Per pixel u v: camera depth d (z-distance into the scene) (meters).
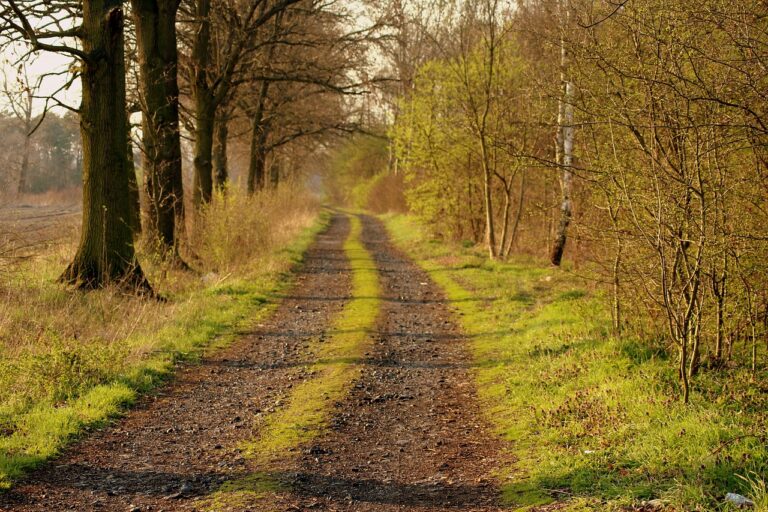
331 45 21.19
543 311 12.47
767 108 6.32
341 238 32.88
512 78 19.72
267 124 28.58
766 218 7.16
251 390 8.70
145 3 15.73
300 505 5.26
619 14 6.94
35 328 9.78
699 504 4.53
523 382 8.64
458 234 25.34
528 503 5.21
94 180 12.99
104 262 12.93
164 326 11.45
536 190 22.75
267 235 21.70
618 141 8.46
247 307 14.07
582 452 6.06
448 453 6.56
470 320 13.11
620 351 8.41
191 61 19.38
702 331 7.47
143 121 16.27
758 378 6.95
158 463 6.18
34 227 20.66
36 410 7.18
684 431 5.74
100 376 8.48
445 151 22.78
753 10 6.25
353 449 6.64
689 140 6.68
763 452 5.10
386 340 11.60
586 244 10.84
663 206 6.80
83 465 6.05
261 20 19.02
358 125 26.25
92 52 12.61
